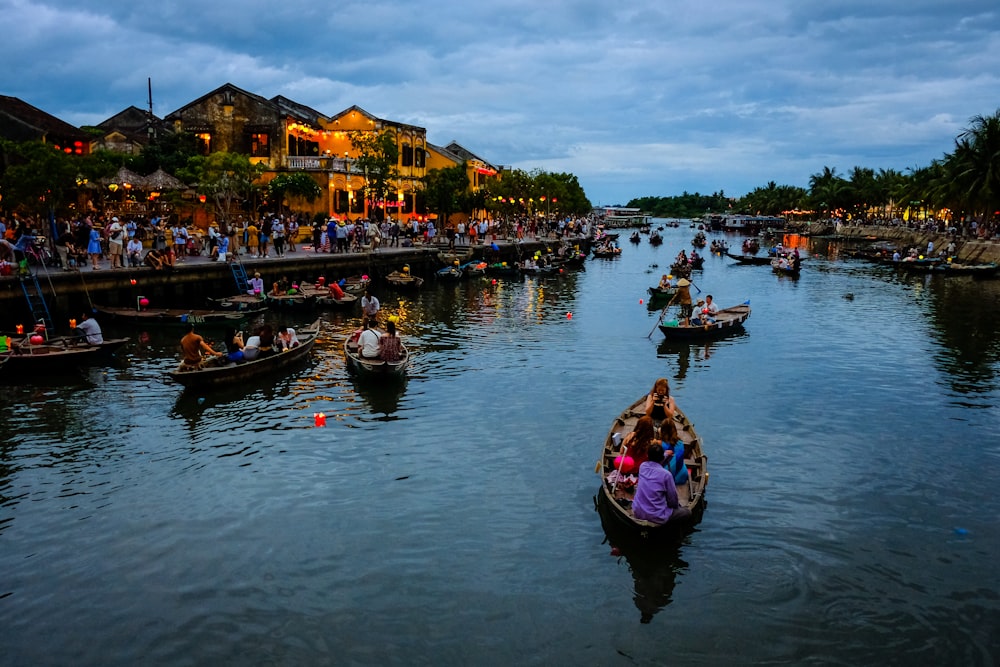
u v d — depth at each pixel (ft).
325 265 123.95
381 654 28.66
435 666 28.04
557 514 40.11
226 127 167.02
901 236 302.66
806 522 39.58
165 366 68.80
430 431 52.80
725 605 32.12
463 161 240.73
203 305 102.06
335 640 29.43
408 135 196.13
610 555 35.99
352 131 168.96
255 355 65.21
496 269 161.89
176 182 121.90
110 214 112.78
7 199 89.10
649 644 29.50
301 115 183.83
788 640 29.84
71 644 28.84
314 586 33.04
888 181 379.76
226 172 124.06
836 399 62.03
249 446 49.34
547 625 30.63
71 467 45.32
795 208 561.84
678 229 583.99
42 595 31.94
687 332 85.87
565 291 135.33
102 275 88.22
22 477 43.70
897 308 115.85
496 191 226.17
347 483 43.78
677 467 39.14
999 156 204.54
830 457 48.75
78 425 52.54
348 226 138.72
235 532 37.68
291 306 102.37
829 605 32.17
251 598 32.07
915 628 30.68
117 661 27.96
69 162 91.20
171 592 32.37
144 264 98.22
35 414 54.80
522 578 33.99
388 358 65.05
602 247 229.04
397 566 34.81
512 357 76.64
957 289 143.43
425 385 64.75
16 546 35.83
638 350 80.79
